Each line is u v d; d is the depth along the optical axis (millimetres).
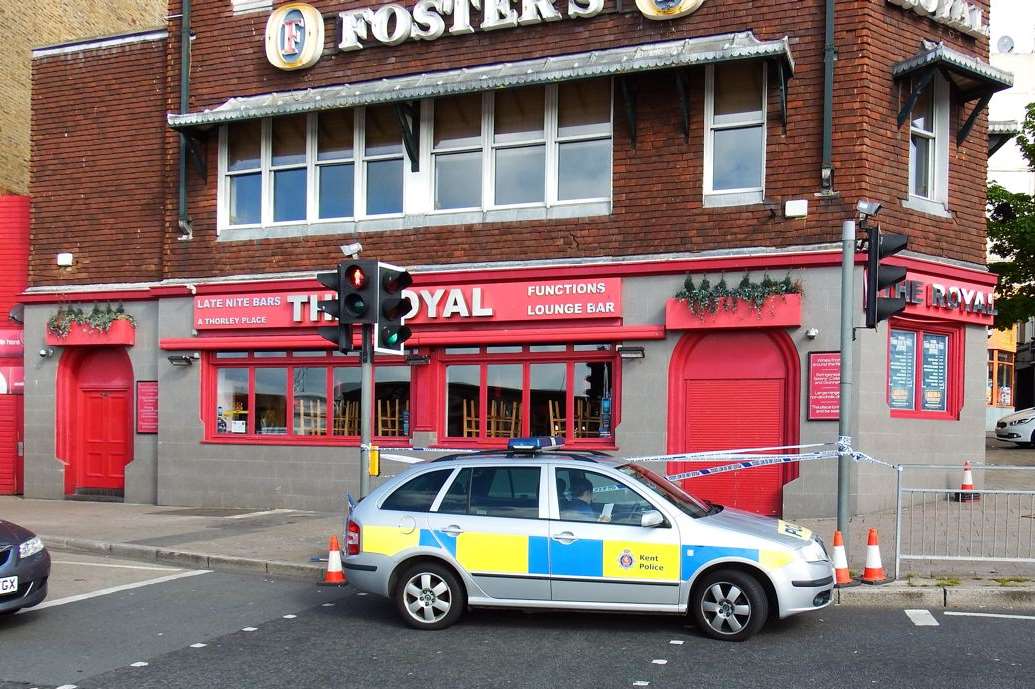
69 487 17250
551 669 6676
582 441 13867
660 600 7461
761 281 12758
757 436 12914
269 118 15656
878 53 12711
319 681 6461
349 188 15516
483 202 14438
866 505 12375
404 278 10422
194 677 6578
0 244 18266
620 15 13773
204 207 16125
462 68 14578
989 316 13703
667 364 13258
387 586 7949
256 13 16000
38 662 6969
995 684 6254
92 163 17297
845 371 9484
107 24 25234
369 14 15062
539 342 14078
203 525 13578
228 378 16156
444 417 14727
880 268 9328
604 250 13680
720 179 13336
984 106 13805
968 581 8898
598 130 13961
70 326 16797
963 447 13555
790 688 6188
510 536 7727
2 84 21266
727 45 12820
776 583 7266
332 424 15430
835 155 12570
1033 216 20641
